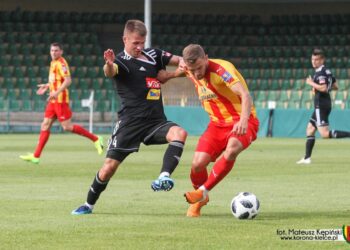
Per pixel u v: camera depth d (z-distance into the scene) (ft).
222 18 281.13
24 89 236.84
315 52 113.91
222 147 57.11
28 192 72.95
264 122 210.38
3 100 226.58
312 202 65.98
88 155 129.59
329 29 276.82
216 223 52.24
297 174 94.58
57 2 281.74
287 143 175.32
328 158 125.59
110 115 229.45
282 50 267.59
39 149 107.96
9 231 48.42
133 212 58.70
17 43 256.73
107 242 44.37
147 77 56.54
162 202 65.62
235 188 77.61
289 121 207.72
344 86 236.84
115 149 56.29
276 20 281.54
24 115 227.40
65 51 259.19
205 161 56.80
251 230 49.01
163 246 43.06
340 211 59.31
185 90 232.32
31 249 42.22
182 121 214.07
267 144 170.40
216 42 272.92
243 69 259.80
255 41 276.82
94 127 225.76
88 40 265.13
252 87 251.19
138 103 56.29
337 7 285.64
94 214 57.21
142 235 46.88
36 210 59.41
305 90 236.63
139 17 278.26
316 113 113.09
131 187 78.48
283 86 248.93
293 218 55.01
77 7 282.97
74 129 117.19
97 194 57.31
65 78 109.19
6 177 88.99
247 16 281.95
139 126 56.24
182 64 56.03
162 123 56.34
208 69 55.52
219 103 56.34
